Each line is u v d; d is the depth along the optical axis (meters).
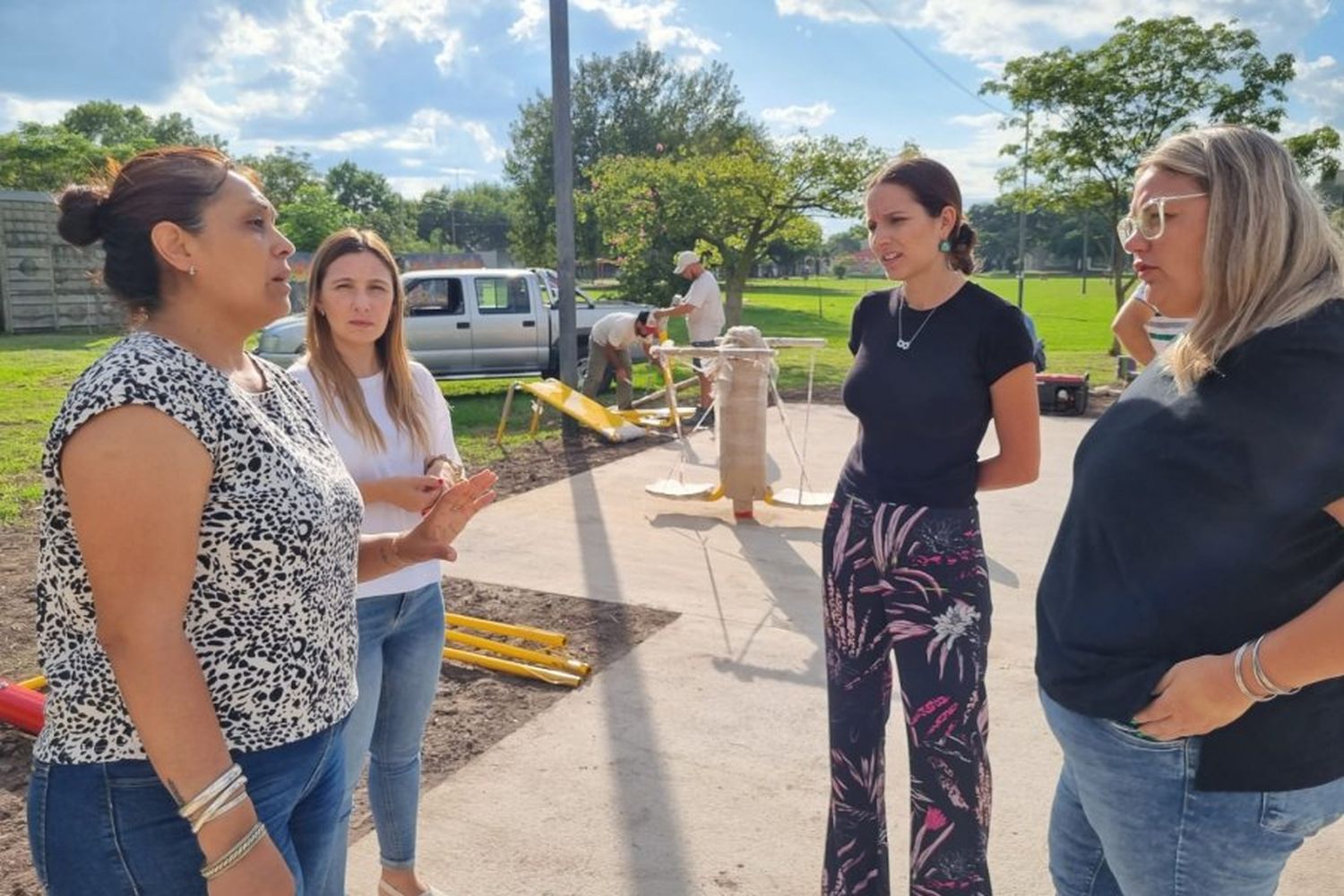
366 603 2.42
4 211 23.47
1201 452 1.53
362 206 91.56
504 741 3.80
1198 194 1.58
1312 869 3.00
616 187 19.25
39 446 9.89
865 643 2.55
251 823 1.43
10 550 6.46
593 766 3.61
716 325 11.42
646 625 5.06
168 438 1.36
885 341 2.51
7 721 3.81
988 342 2.40
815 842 3.13
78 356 18.70
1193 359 1.57
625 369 11.91
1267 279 1.50
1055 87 15.27
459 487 2.16
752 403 6.93
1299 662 1.40
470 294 13.85
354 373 2.57
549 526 7.02
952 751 2.41
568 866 3.00
